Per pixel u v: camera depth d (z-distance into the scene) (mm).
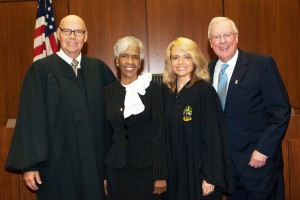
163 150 2381
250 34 4859
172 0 4863
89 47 4906
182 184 2316
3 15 5027
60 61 2518
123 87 2520
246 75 2365
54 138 2385
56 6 4898
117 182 2451
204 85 2354
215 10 4852
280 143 2311
